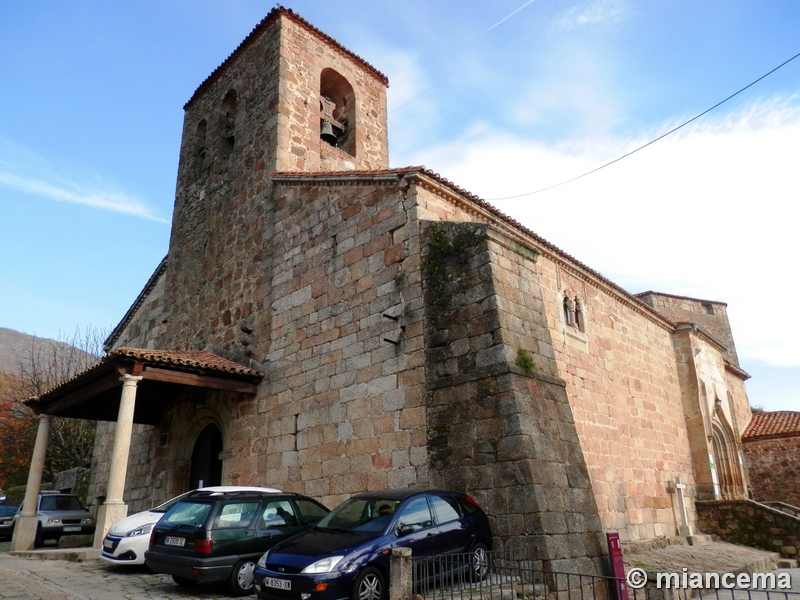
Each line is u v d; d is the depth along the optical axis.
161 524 9.90
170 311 20.53
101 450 21.97
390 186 13.52
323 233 14.98
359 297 13.37
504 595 7.93
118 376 13.59
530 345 11.05
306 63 20.27
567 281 17.12
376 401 12.16
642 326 20.75
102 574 11.04
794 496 23.80
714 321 35.19
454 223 12.08
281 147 18.03
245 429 15.27
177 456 17.50
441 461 10.55
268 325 15.73
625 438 17.36
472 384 10.55
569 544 9.17
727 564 14.88
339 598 7.25
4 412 38.09
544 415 10.34
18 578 10.64
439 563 7.67
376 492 9.29
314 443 13.21
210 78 22.86
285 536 9.89
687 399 21.89
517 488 9.31
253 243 17.42
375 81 23.14
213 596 9.07
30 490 16.39
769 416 27.34
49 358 39.00
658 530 17.30
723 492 22.03
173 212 22.44
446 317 11.44
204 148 22.53
